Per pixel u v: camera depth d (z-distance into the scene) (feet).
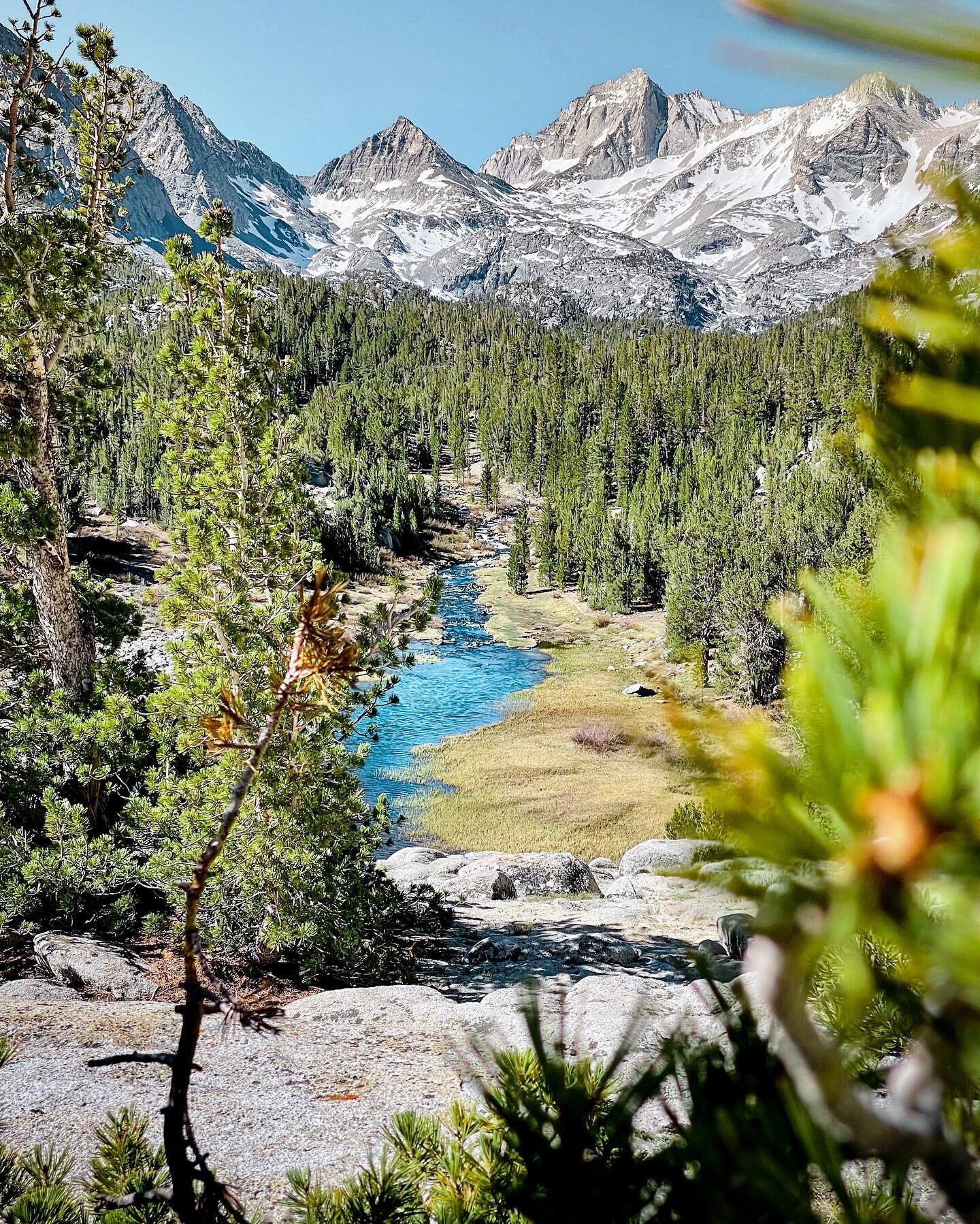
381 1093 27.48
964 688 1.85
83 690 52.85
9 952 43.75
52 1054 30.01
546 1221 2.93
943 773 1.82
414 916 56.03
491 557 425.28
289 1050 31.48
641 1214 2.81
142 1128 9.96
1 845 46.01
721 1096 2.79
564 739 167.94
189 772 47.44
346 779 44.98
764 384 539.70
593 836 120.37
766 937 1.93
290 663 7.16
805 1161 2.64
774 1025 2.67
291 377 45.68
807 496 222.48
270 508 43.91
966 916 1.81
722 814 1.93
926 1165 2.27
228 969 41.29
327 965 43.93
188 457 44.04
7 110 51.49
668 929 56.24
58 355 52.29
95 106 54.08
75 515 287.07
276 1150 24.02
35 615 53.06
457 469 596.70
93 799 50.80
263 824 42.39
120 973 39.70
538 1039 3.33
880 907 1.84
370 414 593.83
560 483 505.25
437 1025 33.96
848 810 1.87
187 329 45.29
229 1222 7.42
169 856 43.57
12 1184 10.84
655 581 318.65
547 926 58.23
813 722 1.94
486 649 261.85
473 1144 6.14
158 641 118.73
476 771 152.46
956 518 2.04
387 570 363.15
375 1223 6.33
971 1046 1.99
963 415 1.99
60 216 50.65
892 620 1.95
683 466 494.59
